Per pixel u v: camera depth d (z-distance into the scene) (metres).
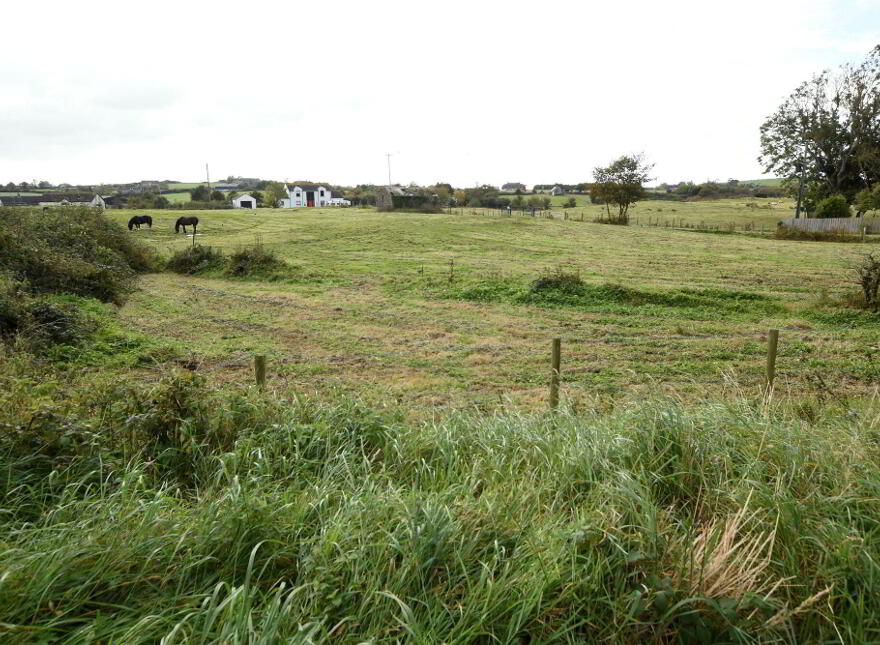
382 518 3.04
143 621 2.14
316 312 16.64
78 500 3.39
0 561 2.44
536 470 3.93
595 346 12.39
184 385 4.85
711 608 2.53
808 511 3.18
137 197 90.81
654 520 2.99
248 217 56.66
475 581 2.65
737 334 13.45
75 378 7.12
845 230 41.94
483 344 12.79
